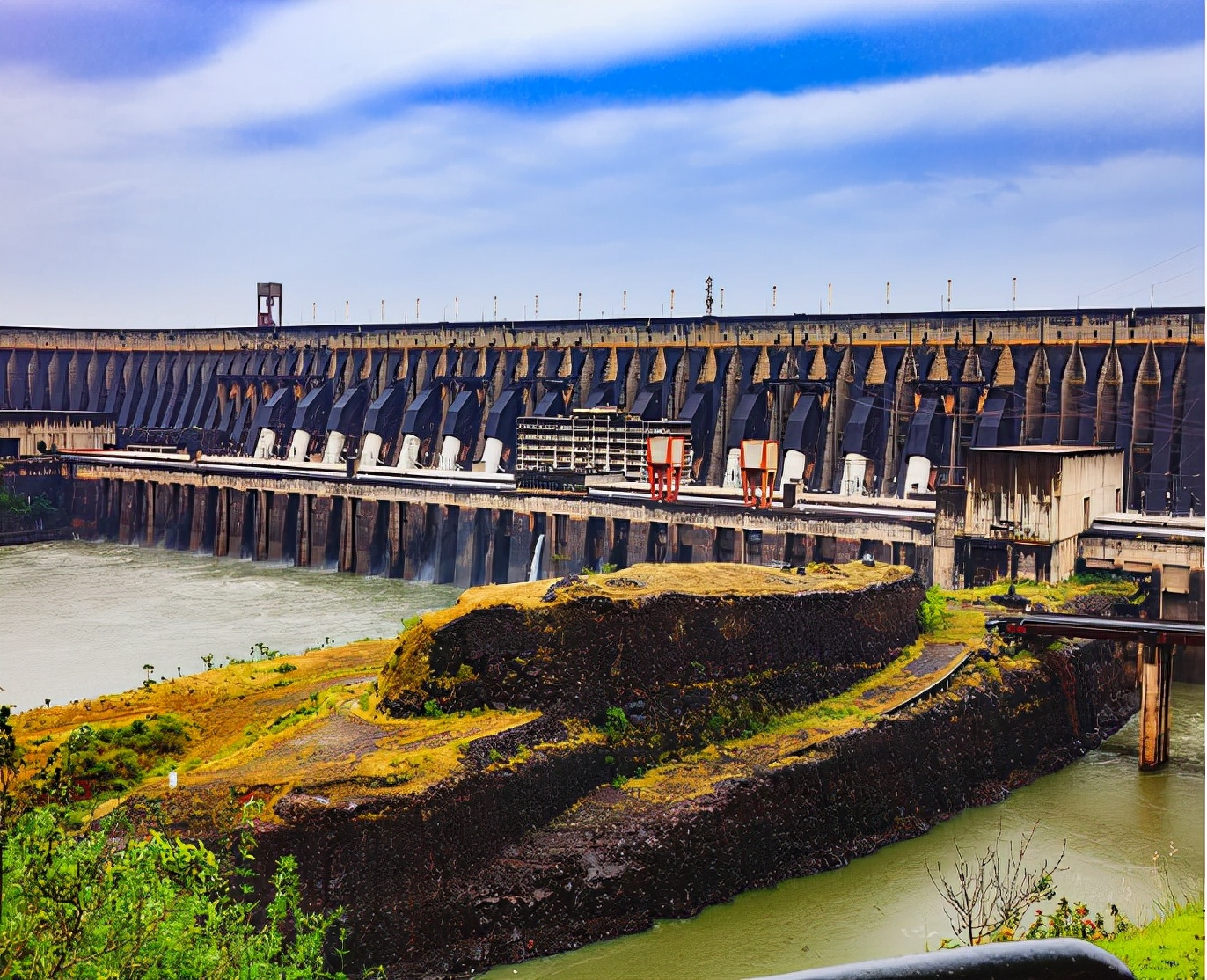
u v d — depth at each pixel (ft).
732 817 291.38
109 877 140.05
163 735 310.24
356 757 275.39
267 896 236.22
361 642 440.45
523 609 318.04
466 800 267.18
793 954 254.47
